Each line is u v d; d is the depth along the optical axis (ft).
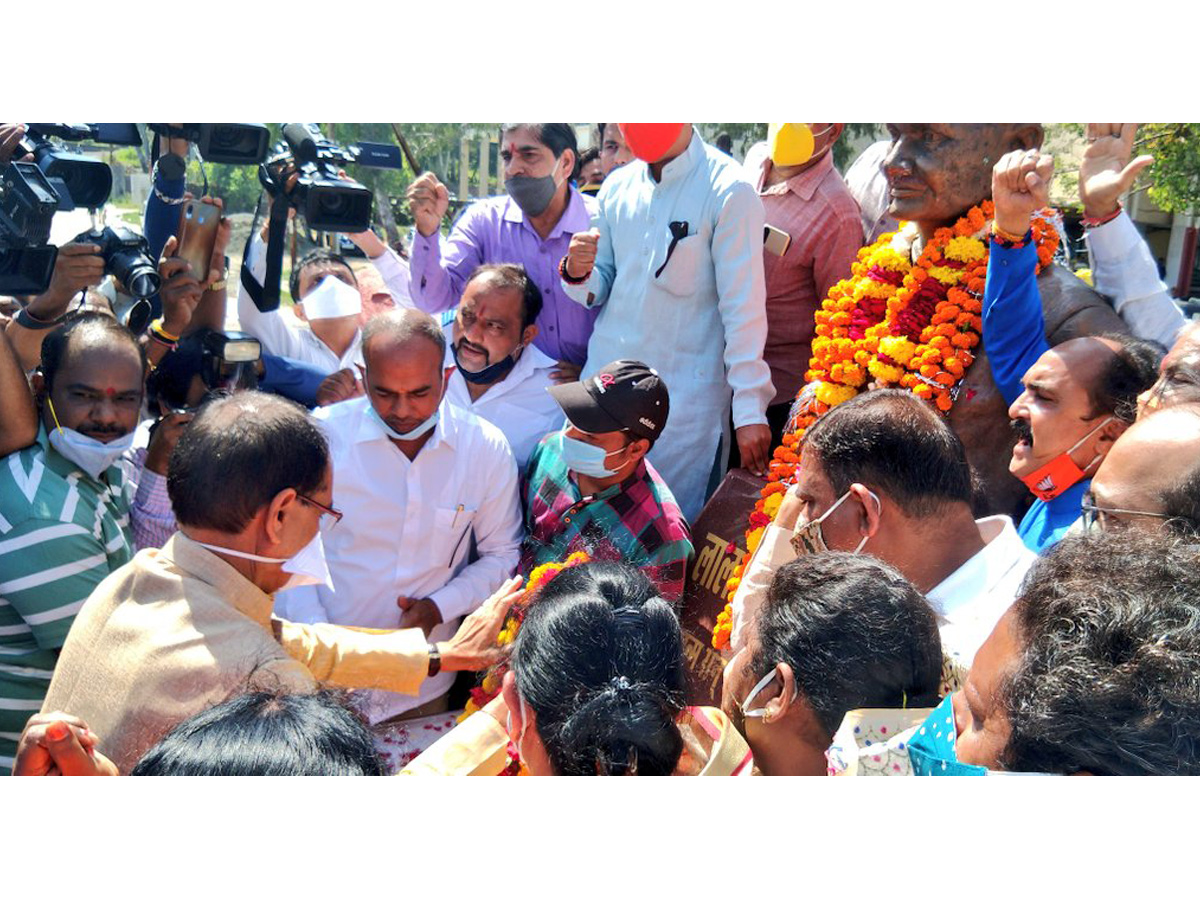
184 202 10.84
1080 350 7.50
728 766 5.21
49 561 7.80
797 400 9.89
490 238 12.73
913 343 9.21
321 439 6.44
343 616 9.55
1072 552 4.65
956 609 6.44
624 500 9.51
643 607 5.28
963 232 9.02
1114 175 9.18
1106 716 4.04
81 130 10.53
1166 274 26.61
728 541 9.87
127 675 5.91
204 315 11.25
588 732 4.91
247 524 6.18
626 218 11.03
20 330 10.00
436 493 9.53
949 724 4.75
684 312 10.85
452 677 9.73
